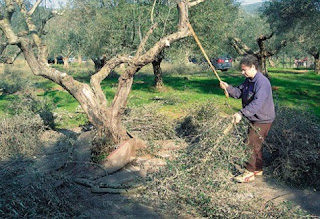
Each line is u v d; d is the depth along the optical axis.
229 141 4.90
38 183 4.32
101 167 5.79
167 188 4.49
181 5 6.07
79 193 4.97
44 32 8.45
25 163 6.33
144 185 4.98
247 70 5.27
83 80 23.34
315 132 6.16
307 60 45.56
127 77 6.15
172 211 4.42
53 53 32.66
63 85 6.39
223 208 4.10
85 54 22.08
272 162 5.90
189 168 4.64
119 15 15.69
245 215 3.98
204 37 15.51
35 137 7.80
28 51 6.70
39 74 6.66
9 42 6.74
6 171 4.75
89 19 18.89
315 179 5.36
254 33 32.62
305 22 18.33
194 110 8.66
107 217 4.37
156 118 8.01
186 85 19.17
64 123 10.48
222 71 29.27
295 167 5.44
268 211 4.04
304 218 3.96
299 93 16.72
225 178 4.57
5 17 7.01
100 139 6.15
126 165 5.99
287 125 6.05
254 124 5.25
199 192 4.34
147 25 14.70
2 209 3.99
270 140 6.04
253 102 5.05
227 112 11.10
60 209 4.32
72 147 6.73
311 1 17.56
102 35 16.72
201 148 4.84
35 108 10.62
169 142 7.34
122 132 6.38
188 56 17.02
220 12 15.59
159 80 17.62
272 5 19.58
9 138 7.29
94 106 6.21
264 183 5.40
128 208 4.61
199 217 4.26
